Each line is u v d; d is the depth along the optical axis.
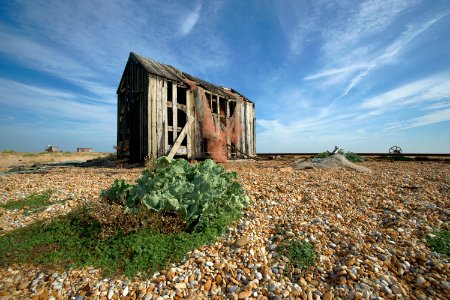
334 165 9.62
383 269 2.90
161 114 11.60
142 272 2.84
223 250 3.26
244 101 17.11
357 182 6.43
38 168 11.16
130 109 12.89
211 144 13.95
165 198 3.69
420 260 3.04
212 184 4.10
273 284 2.65
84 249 3.25
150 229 3.43
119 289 2.60
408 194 5.27
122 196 3.99
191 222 3.63
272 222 4.04
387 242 3.45
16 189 6.21
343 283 2.68
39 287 2.64
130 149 12.70
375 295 2.51
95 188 6.17
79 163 13.52
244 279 2.75
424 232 3.68
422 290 2.60
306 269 2.95
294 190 5.54
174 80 12.35
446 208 4.47
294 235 3.57
